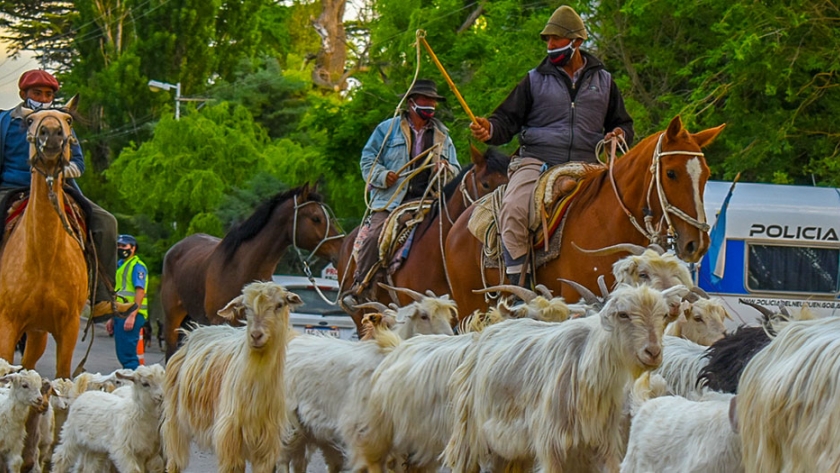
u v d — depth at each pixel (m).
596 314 8.61
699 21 24.80
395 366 9.94
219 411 10.11
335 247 16.97
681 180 10.87
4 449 11.74
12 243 12.94
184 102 48.53
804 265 20.69
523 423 8.57
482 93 25.72
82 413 12.14
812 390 6.09
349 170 28.47
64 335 13.02
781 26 22.31
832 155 23.39
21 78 14.02
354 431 10.23
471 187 13.55
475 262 12.50
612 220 11.23
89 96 48.97
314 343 11.16
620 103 12.49
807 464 6.09
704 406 7.65
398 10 29.14
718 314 10.56
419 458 9.84
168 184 33.84
